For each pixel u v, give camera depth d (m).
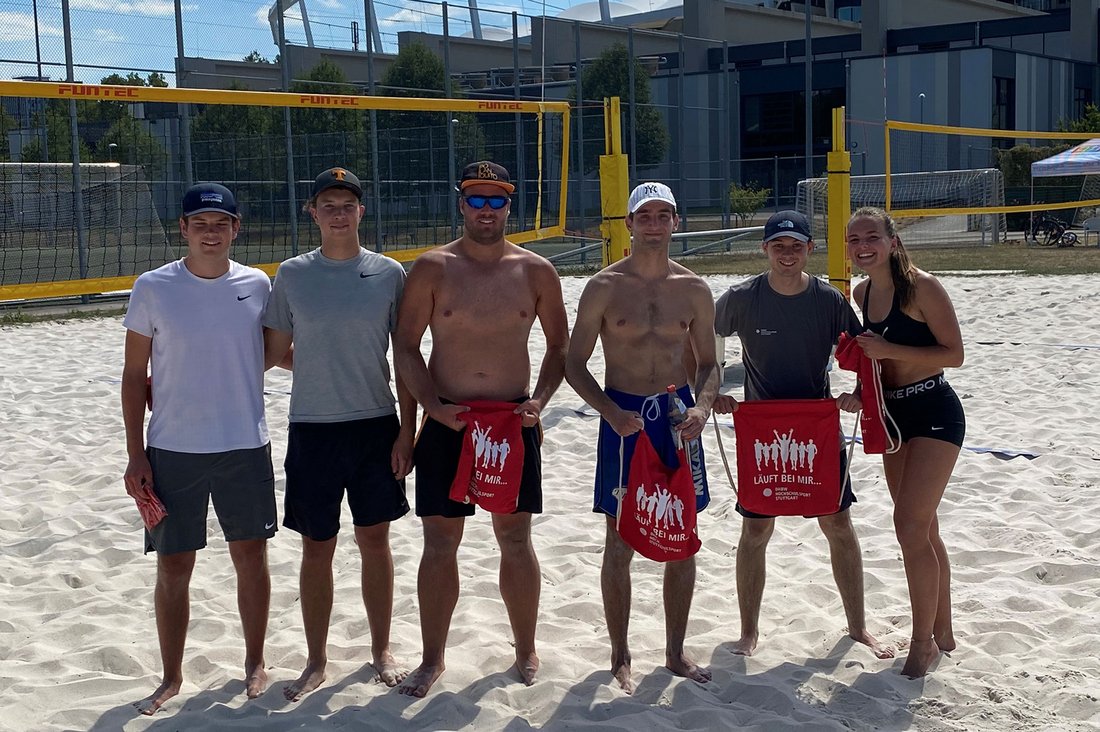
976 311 11.83
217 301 3.17
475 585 4.18
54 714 3.11
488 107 9.57
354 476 3.29
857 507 5.16
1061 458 5.81
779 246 3.45
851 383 8.05
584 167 23.47
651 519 3.19
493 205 3.28
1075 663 3.38
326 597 3.33
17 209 15.13
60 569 4.44
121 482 5.72
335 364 3.25
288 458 3.31
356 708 3.11
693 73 32.00
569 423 7.00
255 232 18.70
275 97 8.07
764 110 35.50
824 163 34.31
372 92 16.72
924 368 3.39
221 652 3.57
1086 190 27.52
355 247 3.34
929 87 32.09
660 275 3.40
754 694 3.21
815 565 4.39
